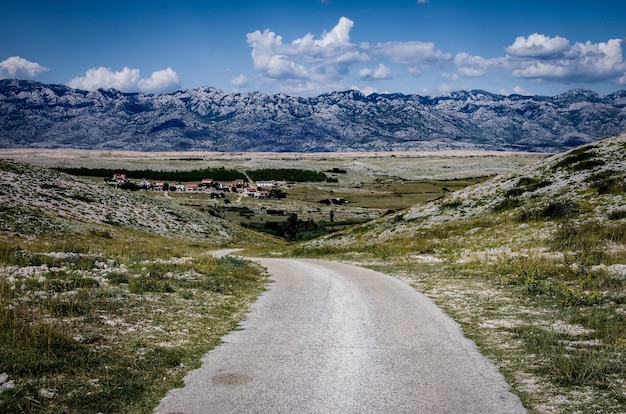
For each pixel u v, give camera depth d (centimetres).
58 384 689
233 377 775
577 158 3981
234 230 7769
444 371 805
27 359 738
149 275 1582
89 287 1305
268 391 718
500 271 1853
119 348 870
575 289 1384
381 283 1783
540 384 739
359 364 841
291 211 15262
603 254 1900
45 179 5878
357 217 14188
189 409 654
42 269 1494
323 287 1712
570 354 858
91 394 671
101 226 4825
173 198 17575
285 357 880
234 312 1273
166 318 1117
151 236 5309
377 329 1087
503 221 3284
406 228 3988
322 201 18325
